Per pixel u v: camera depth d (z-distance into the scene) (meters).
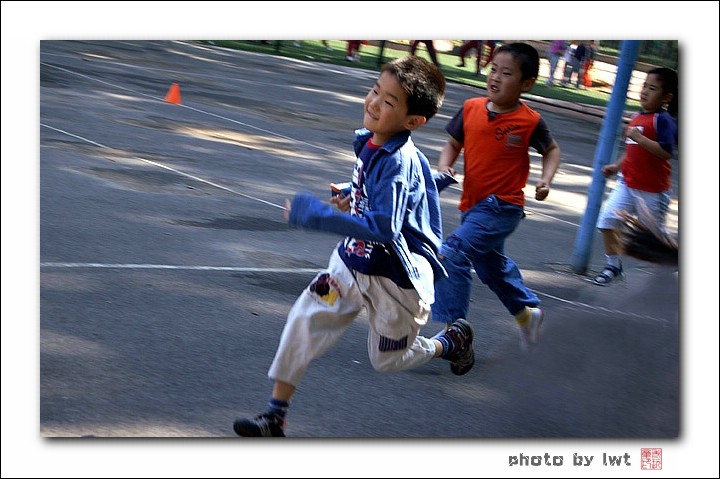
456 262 6.97
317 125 19.05
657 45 30.09
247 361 6.73
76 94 18.48
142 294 7.80
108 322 7.12
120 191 11.27
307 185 13.20
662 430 6.32
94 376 6.21
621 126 10.25
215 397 6.13
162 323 7.23
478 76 33.84
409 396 6.48
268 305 7.95
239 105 20.38
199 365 6.57
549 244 11.64
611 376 7.03
